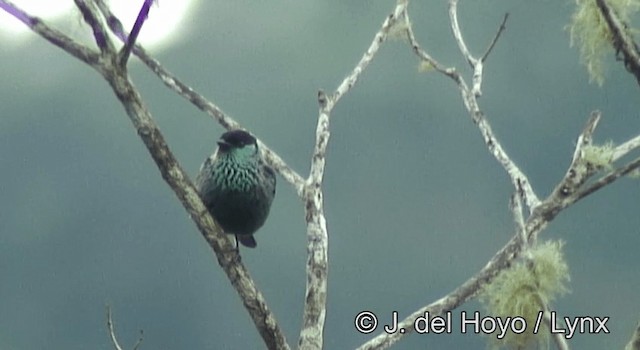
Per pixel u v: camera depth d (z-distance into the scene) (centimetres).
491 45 1006
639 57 895
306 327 905
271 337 869
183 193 862
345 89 986
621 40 894
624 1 905
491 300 896
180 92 1020
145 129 847
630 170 916
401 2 1022
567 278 886
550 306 977
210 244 863
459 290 909
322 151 952
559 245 888
